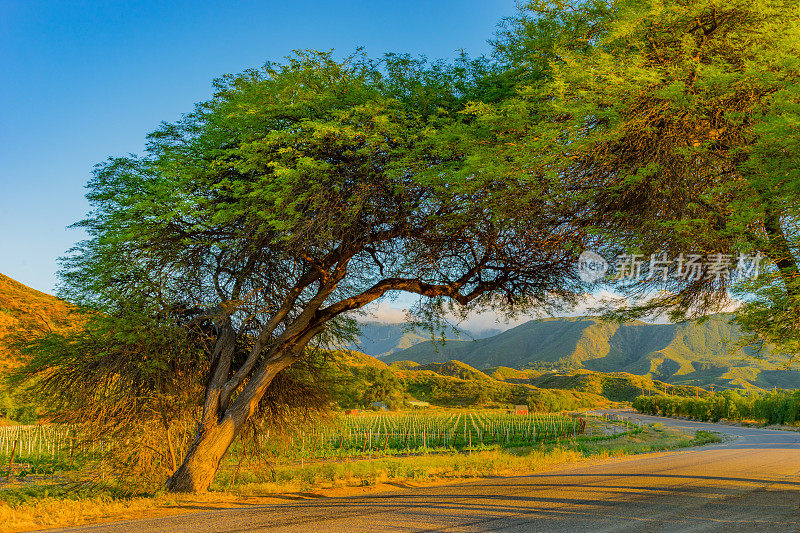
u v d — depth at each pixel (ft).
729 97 30.81
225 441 43.98
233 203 40.01
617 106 31.17
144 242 43.01
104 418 45.42
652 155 32.65
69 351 46.34
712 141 32.45
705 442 121.70
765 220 34.27
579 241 41.93
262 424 53.47
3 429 110.73
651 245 36.70
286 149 36.22
